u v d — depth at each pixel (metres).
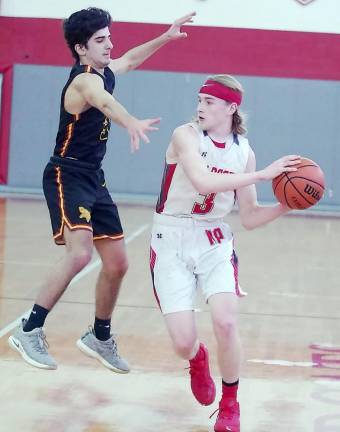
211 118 5.17
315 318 8.99
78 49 5.69
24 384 6.13
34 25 23.16
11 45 23.27
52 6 23.11
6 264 11.66
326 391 6.20
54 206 5.68
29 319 5.59
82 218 5.59
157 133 23.09
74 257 5.54
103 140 5.82
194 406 5.77
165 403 5.81
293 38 22.75
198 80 22.94
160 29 22.88
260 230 17.16
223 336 5.08
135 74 23.00
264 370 6.74
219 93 5.15
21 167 23.53
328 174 22.86
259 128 22.94
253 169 5.42
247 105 22.94
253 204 5.44
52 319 8.45
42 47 23.22
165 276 5.24
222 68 22.92
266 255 13.59
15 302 9.12
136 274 11.32
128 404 5.76
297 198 5.14
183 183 5.23
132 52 6.44
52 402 5.74
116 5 22.94
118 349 7.28
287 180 5.16
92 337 6.05
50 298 5.55
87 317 8.60
